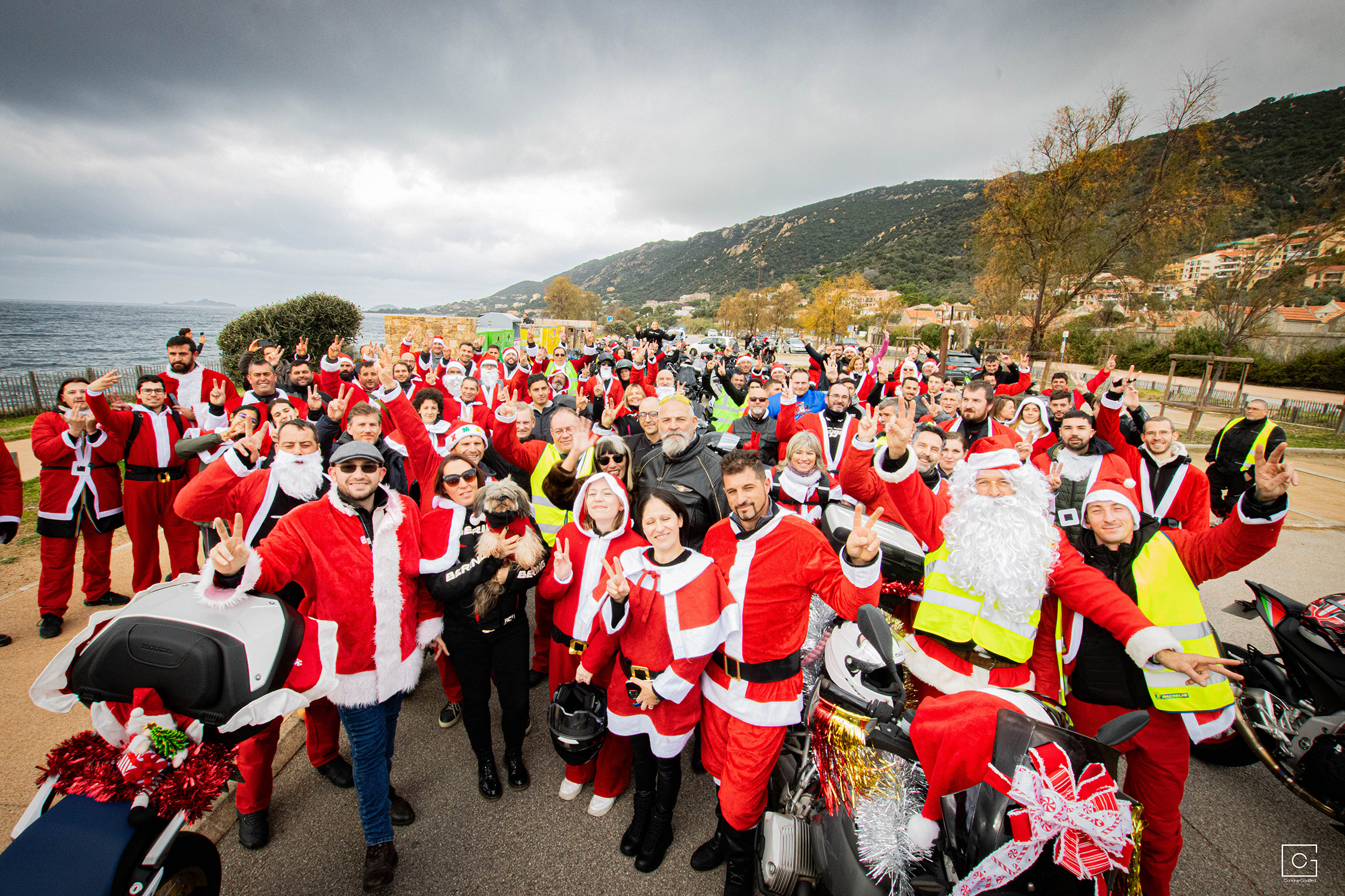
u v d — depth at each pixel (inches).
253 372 224.4
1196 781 138.6
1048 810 64.4
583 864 111.3
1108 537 106.2
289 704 84.5
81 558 253.0
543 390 243.4
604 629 110.1
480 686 123.6
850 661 105.3
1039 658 108.7
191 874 85.0
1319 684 122.0
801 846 90.6
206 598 84.0
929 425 159.6
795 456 154.9
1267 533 91.5
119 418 193.9
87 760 77.7
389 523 109.5
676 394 167.2
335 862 110.6
